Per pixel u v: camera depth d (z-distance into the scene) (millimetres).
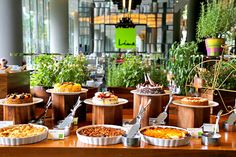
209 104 1949
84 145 1558
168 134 1642
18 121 1842
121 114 1912
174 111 2332
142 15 11445
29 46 6930
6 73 2066
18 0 4660
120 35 5445
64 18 9867
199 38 2896
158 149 1534
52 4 9688
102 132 1663
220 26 2586
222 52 2469
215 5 2646
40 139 1601
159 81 2719
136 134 1628
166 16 11500
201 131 1766
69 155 1533
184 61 2676
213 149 1542
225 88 2340
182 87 2600
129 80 2645
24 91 2324
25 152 1525
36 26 7715
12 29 4578
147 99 1939
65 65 2578
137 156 1535
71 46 12203
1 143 1533
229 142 1668
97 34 11570
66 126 1773
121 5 6391
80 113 2033
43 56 2623
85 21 11617
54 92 1984
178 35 11586
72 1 11750
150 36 11586
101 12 11453
